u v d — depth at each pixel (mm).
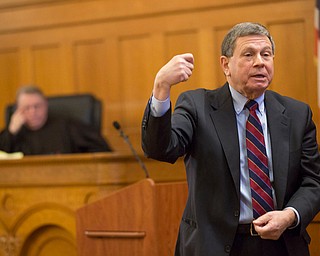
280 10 11516
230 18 11992
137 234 6430
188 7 12344
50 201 8469
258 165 4770
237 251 4719
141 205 6422
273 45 4859
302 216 4625
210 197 4742
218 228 4695
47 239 8656
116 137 12992
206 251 4637
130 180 7906
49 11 13648
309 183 4852
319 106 9969
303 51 11328
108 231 6621
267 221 4500
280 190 4715
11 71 14078
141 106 12883
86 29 13352
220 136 4777
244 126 4867
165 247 6332
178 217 6309
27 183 8602
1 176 8781
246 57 4703
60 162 8344
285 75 11414
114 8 13039
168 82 4457
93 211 6715
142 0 12766
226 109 4871
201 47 12266
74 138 11227
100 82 13266
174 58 4523
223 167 4738
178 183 6359
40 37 13781
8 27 14055
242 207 4734
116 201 6574
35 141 11398
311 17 11289
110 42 13133
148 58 12789
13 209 8750
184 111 4906
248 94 4797
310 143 4984
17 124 11188
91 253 6719
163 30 12609
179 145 4648
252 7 11781
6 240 8812
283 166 4770
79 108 11586
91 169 8148
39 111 11273
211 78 12156
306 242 4980
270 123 4883
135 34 12891
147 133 4508
